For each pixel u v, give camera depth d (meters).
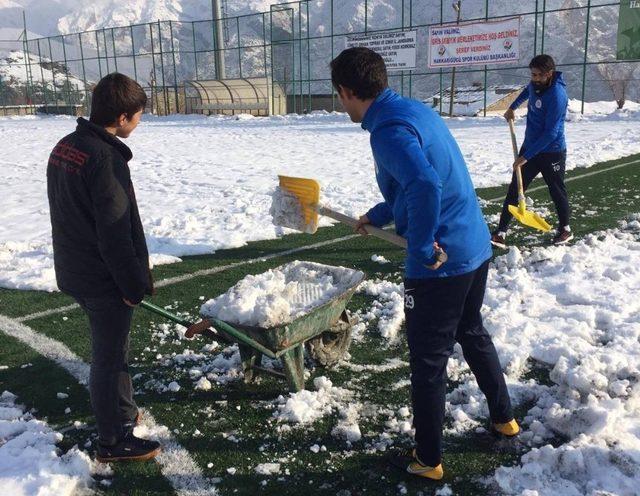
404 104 2.59
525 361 3.92
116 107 2.69
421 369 2.74
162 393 3.72
